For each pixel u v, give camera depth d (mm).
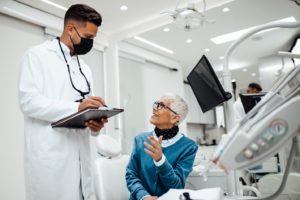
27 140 1236
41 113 1186
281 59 1744
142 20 3258
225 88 1313
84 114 1102
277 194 720
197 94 1642
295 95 556
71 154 1282
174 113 1295
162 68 3154
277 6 2355
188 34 2822
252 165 531
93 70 3408
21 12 2691
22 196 2541
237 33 2559
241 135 533
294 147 670
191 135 2836
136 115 3232
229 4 2555
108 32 3557
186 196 771
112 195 1394
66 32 1389
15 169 2525
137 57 3369
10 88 2596
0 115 2490
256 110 598
